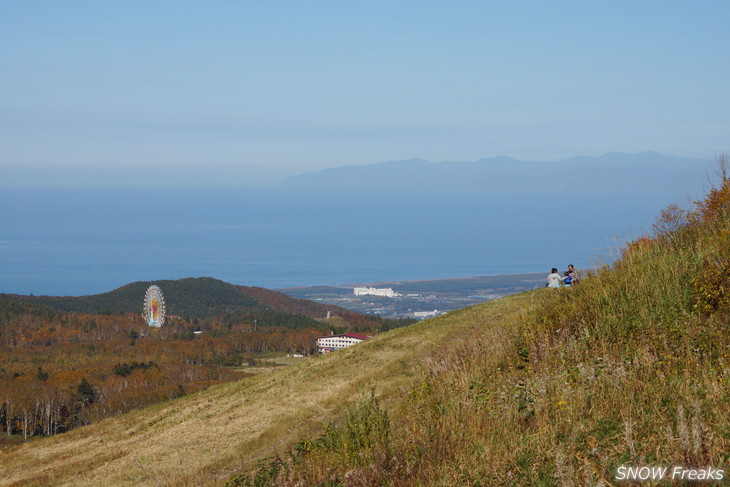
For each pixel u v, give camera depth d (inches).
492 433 281.3
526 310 617.0
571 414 273.3
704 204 634.2
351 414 405.1
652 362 308.7
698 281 410.3
